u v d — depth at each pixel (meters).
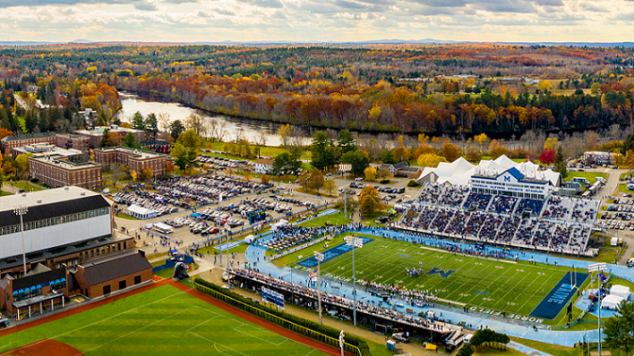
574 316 165.62
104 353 148.88
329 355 147.75
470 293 185.12
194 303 181.25
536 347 147.75
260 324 166.88
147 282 198.00
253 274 197.12
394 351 148.50
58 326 164.50
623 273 199.25
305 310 177.38
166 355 147.75
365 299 182.25
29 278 175.75
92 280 183.75
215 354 148.38
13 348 150.88
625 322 138.38
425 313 168.50
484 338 145.62
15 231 199.88
